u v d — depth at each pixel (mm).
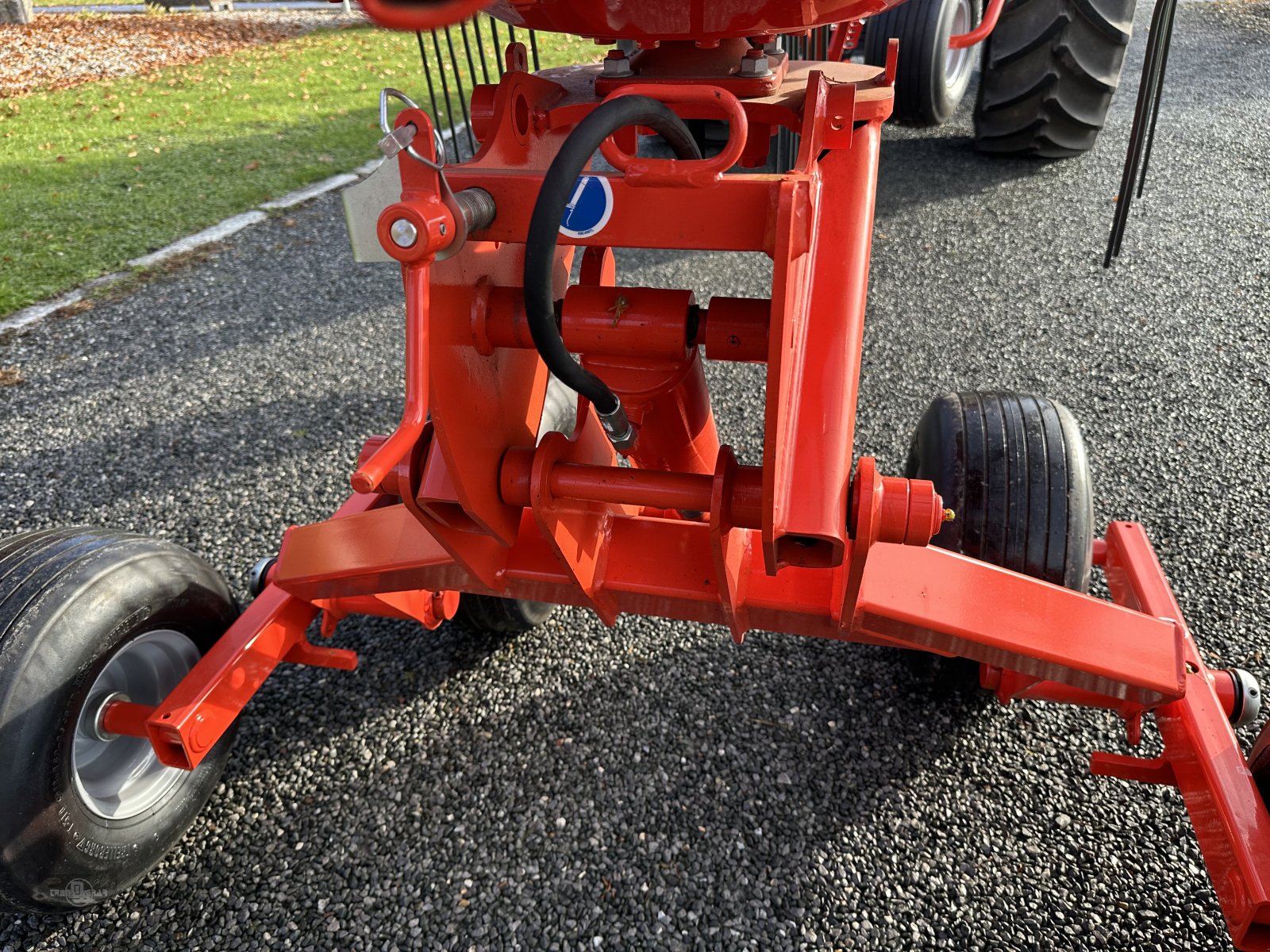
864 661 2488
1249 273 4531
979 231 5117
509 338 1438
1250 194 5383
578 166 1052
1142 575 2027
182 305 4688
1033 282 4543
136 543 1911
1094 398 3629
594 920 1884
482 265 1464
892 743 2248
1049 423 2100
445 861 2016
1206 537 2865
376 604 2125
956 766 2188
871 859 1982
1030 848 2000
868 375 3865
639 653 2547
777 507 1327
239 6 13742
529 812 2111
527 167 1408
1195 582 2688
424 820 2109
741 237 1225
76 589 1727
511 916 1899
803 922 1868
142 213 5781
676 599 1753
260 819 2127
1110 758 1798
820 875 1955
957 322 4234
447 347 1342
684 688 2426
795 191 1150
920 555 1775
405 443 1162
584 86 1688
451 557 1723
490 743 2295
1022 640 1704
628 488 1499
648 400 1649
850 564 1477
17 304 4684
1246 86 7348
